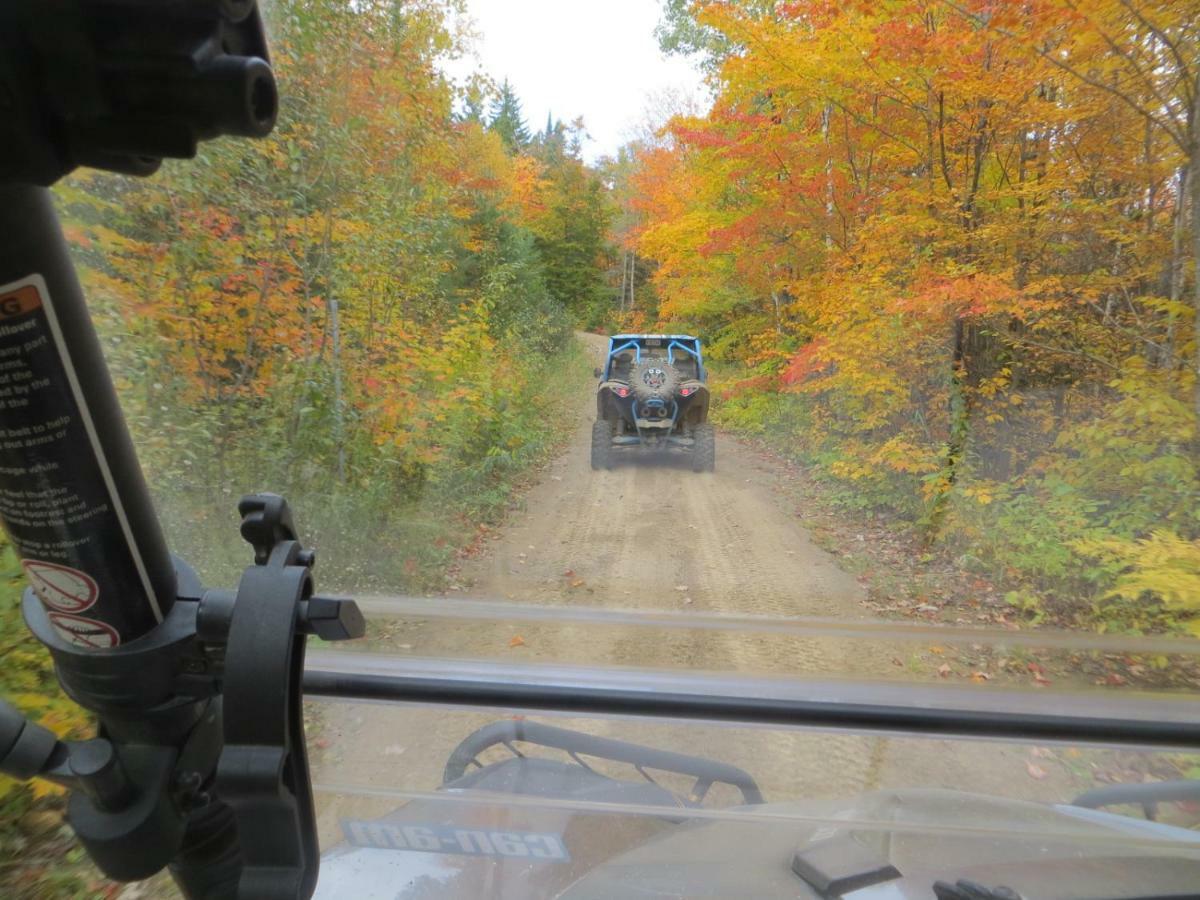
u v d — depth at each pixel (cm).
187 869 106
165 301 396
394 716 222
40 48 59
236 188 428
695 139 1266
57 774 92
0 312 72
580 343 2472
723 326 1898
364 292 615
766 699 135
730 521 830
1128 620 504
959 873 148
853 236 963
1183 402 594
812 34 905
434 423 764
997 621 536
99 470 82
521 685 135
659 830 182
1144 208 684
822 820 148
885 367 854
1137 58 585
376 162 505
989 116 755
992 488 722
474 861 153
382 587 541
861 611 552
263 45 69
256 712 85
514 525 789
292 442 545
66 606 85
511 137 1900
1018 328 766
